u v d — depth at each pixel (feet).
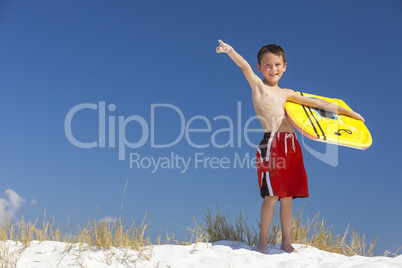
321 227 13.52
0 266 8.78
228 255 10.41
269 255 10.81
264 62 12.93
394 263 9.57
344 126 12.96
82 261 9.01
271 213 11.73
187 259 9.50
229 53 12.37
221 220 13.30
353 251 12.96
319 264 9.71
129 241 10.30
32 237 10.68
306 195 11.86
